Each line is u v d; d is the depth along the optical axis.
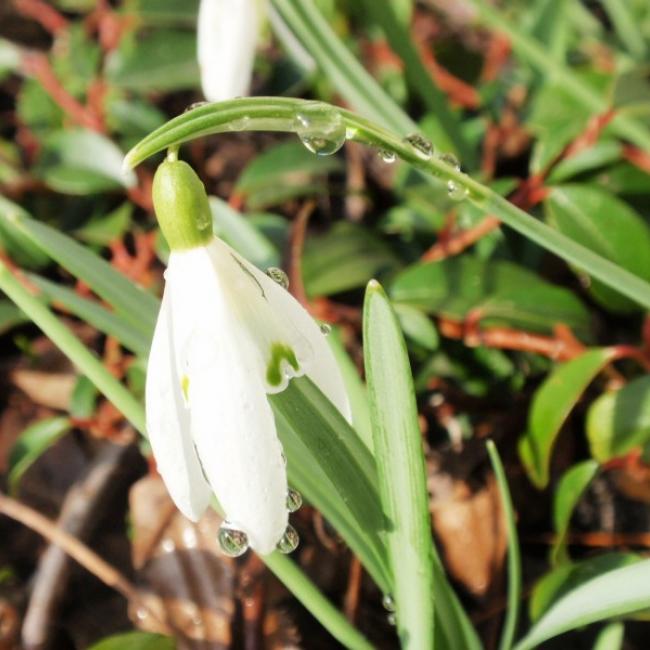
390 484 0.18
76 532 0.24
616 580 0.19
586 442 0.25
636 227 0.25
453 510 0.24
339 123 0.18
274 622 0.23
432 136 0.28
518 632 0.23
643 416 0.23
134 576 0.24
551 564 0.24
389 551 0.19
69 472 0.26
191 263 0.18
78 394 0.25
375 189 0.30
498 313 0.24
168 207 0.17
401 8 0.30
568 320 0.24
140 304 0.20
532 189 0.25
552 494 0.24
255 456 0.17
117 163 0.28
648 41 0.33
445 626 0.20
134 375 0.25
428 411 0.25
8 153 0.32
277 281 0.19
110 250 0.29
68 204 0.30
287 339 0.18
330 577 0.24
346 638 0.20
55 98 0.32
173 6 0.31
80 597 0.24
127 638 0.21
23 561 0.25
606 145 0.26
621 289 0.20
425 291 0.24
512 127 0.29
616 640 0.21
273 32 0.31
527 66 0.30
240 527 0.17
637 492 0.24
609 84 0.28
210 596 0.23
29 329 0.28
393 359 0.18
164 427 0.18
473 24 0.35
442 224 0.26
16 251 0.28
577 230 0.25
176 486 0.18
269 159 0.27
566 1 0.30
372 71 0.33
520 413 0.25
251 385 0.17
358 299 0.26
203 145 0.32
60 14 0.38
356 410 0.21
